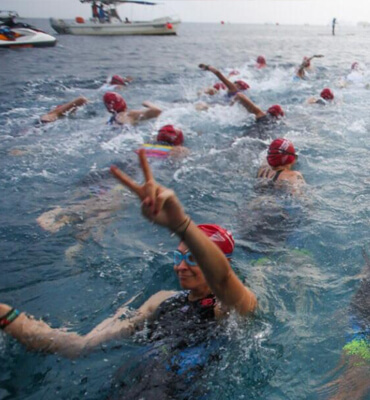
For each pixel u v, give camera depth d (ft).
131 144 23.58
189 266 8.73
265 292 10.55
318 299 10.36
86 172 19.43
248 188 17.42
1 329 8.54
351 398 7.47
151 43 107.14
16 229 14.33
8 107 33.71
